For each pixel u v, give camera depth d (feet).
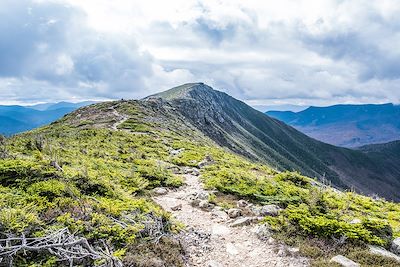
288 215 38.01
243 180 58.49
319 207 42.60
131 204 36.09
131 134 134.41
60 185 33.94
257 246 32.73
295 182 72.02
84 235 25.73
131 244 27.22
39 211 27.53
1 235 22.45
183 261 28.32
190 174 71.67
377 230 35.78
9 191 31.12
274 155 640.58
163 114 302.66
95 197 36.42
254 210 43.27
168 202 47.37
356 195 72.43
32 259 21.93
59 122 226.17
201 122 442.91
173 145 121.70
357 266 27.76
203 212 43.45
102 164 60.90
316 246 31.65
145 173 61.05
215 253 31.30
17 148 59.41
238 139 573.74
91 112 242.58
